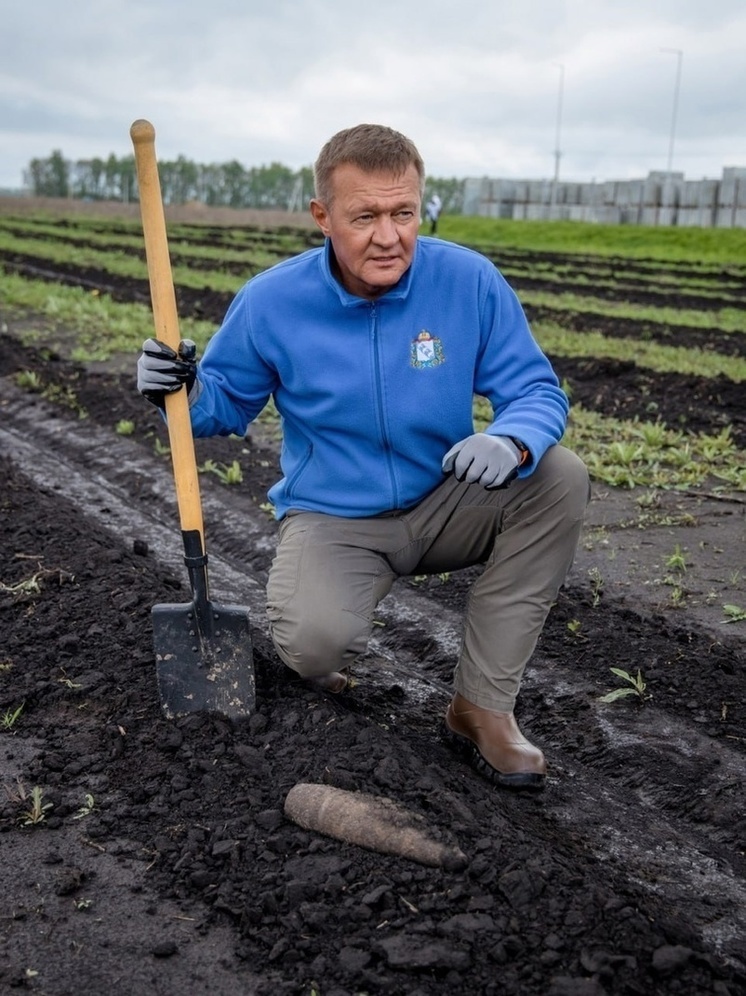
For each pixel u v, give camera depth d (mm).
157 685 3279
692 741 3281
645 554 4785
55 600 4055
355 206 2607
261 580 4816
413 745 3131
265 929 2303
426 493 3037
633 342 10844
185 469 2895
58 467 6613
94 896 2449
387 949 2193
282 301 2873
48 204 44031
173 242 24391
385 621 4293
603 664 3779
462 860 2412
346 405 2877
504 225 34375
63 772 2947
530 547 2885
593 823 2920
